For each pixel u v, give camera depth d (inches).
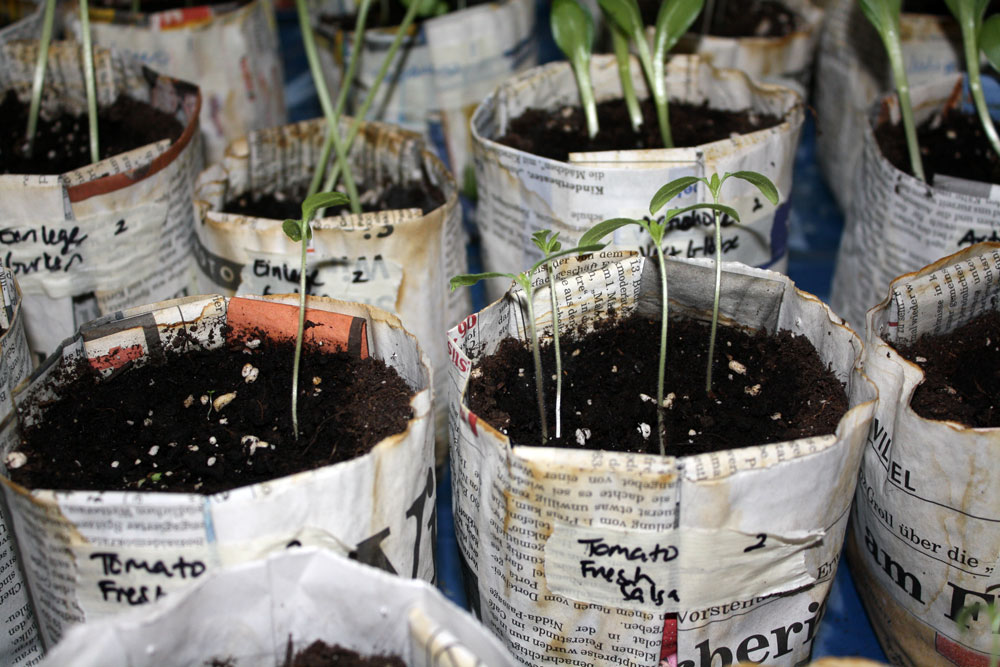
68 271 46.3
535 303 41.6
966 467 34.1
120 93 59.4
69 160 55.6
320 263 45.0
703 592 33.2
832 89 70.6
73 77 58.9
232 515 30.0
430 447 35.4
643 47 52.7
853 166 69.3
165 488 34.9
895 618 40.6
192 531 30.0
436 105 66.4
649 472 30.2
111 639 28.0
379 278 45.8
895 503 37.5
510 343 42.0
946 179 47.2
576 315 43.0
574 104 61.5
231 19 63.4
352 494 31.7
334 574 30.7
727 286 42.1
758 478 30.9
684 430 38.2
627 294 43.5
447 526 51.7
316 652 32.4
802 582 34.7
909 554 37.9
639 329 43.9
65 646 27.2
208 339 41.9
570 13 54.9
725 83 59.1
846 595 47.3
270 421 38.1
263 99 67.9
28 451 36.1
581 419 38.8
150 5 73.9
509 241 51.3
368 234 44.4
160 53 62.2
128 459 36.3
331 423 37.8
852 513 43.1
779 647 36.7
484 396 38.4
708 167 45.8
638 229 46.7
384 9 70.3
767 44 64.5
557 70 60.0
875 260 52.1
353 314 40.5
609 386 40.8
